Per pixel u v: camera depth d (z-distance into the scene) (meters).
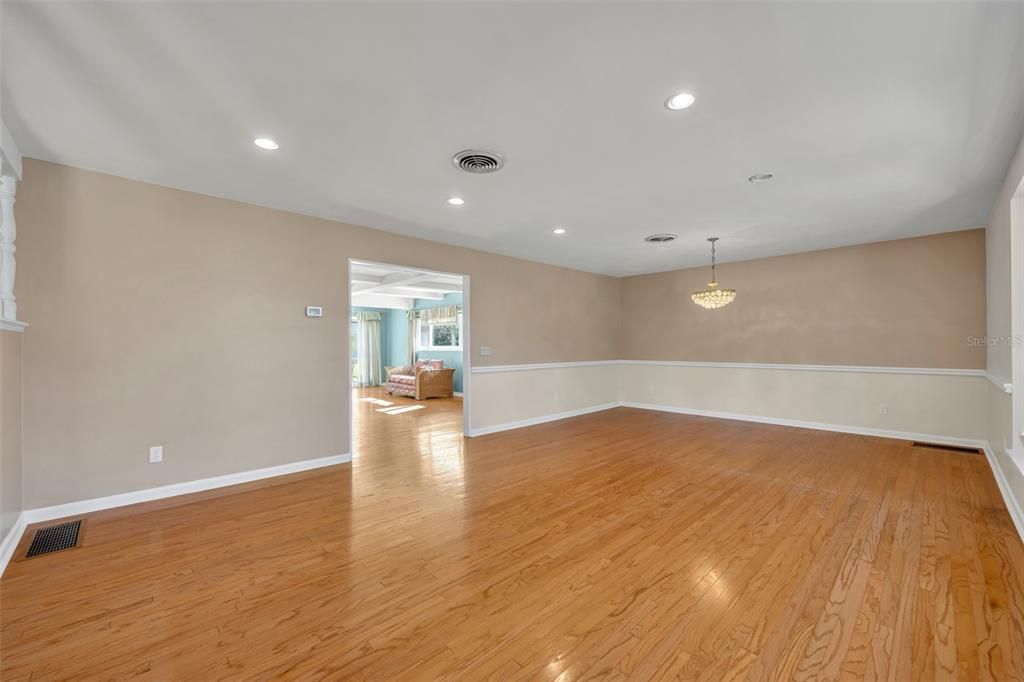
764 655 1.69
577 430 5.98
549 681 1.57
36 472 2.92
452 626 1.88
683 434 5.68
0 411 2.41
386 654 1.71
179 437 3.48
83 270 3.10
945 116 2.39
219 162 2.99
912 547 2.56
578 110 2.34
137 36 1.76
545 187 3.46
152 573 2.31
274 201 3.79
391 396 10.33
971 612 1.95
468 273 5.64
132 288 3.29
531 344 6.46
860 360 5.55
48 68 1.96
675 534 2.77
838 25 1.70
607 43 1.82
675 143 2.72
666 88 2.14
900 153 2.86
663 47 1.84
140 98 2.21
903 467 4.16
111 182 3.21
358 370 12.48
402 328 12.55
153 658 1.69
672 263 6.74
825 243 5.46
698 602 2.05
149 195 3.36
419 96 2.21
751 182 3.37
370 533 2.80
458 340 11.01
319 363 4.26
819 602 2.04
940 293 5.01
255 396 3.86
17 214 2.88
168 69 1.98
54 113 2.35
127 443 3.26
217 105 2.28
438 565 2.40
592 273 7.50
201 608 2.01
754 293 6.44
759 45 1.83
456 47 1.84
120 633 1.84
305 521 2.99
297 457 4.11
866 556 2.46
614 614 1.96
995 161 2.97
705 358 6.98
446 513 3.13
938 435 5.04
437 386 9.92
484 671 1.62
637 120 2.45
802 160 2.96
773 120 2.45
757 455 4.63
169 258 3.44
